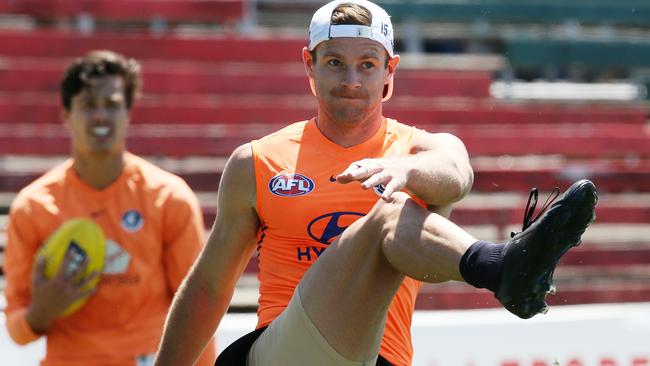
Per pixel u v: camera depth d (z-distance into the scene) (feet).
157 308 55.67
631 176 117.29
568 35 143.54
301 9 140.87
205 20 133.59
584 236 113.39
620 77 139.13
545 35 141.69
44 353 64.13
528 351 68.28
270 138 41.70
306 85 124.36
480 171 114.62
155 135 115.75
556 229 32.83
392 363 40.19
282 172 40.57
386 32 40.34
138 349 54.65
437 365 67.15
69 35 124.47
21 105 116.26
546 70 137.80
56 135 114.83
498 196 114.62
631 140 122.72
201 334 43.29
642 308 73.26
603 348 69.26
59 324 54.75
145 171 56.49
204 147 114.83
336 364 37.70
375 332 37.50
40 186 56.39
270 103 122.93
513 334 68.23
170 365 43.55
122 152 56.44
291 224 40.16
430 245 34.60
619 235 113.70
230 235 41.81
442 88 126.93
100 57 56.85
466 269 34.09
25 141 113.09
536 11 142.61
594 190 32.94
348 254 36.76
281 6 140.26
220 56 127.13
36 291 53.72
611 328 69.56
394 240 35.17
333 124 40.91
